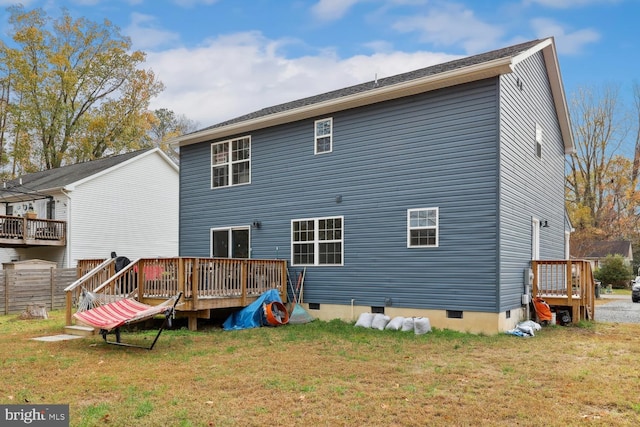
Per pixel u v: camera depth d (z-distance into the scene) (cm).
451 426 476
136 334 1042
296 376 669
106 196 2353
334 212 1302
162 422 480
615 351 859
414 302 1145
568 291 1202
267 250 1441
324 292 1310
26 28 3133
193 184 1661
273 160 1450
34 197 2364
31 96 3150
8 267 1848
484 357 803
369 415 505
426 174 1145
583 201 3928
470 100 1092
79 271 1452
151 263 1120
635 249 3872
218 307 1142
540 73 1431
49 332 1081
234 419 491
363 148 1259
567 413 513
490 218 1045
